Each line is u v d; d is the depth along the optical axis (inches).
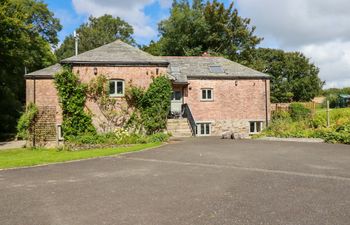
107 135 698.8
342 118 724.0
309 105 1189.7
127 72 799.7
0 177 339.6
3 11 1104.8
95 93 777.6
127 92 791.1
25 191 275.9
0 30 1140.5
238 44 1934.1
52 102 983.6
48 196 257.4
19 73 1483.8
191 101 1019.9
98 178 324.8
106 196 254.1
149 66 810.2
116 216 205.2
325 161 403.5
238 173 337.4
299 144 597.9
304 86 2396.7
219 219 196.4
